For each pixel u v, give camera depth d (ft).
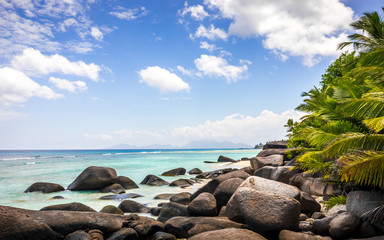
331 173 29.43
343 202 27.07
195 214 28.48
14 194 49.16
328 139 29.66
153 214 33.73
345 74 44.01
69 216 23.50
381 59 29.94
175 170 79.00
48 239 21.61
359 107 24.26
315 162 29.96
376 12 41.11
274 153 78.33
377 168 19.69
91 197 46.19
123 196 45.09
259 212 21.66
